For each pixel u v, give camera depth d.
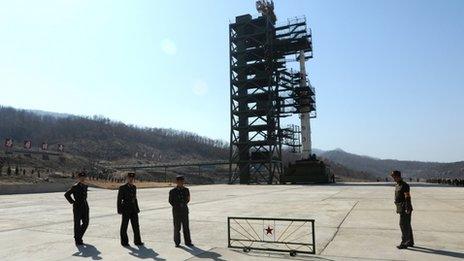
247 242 11.14
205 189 45.75
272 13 70.25
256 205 22.52
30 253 10.16
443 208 19.19
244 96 68.25
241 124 68.56
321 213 17.72
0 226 15.19
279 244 10.66
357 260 8.71
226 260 9.04
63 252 10.24
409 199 9.89
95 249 10.56
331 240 11.08
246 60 71.44
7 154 99.81
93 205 24.47
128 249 10.51
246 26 69.94
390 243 10.55
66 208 23.23
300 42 68.44
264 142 66.88
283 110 72.31
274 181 75.62
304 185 55.47
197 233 12.90
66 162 117.56
